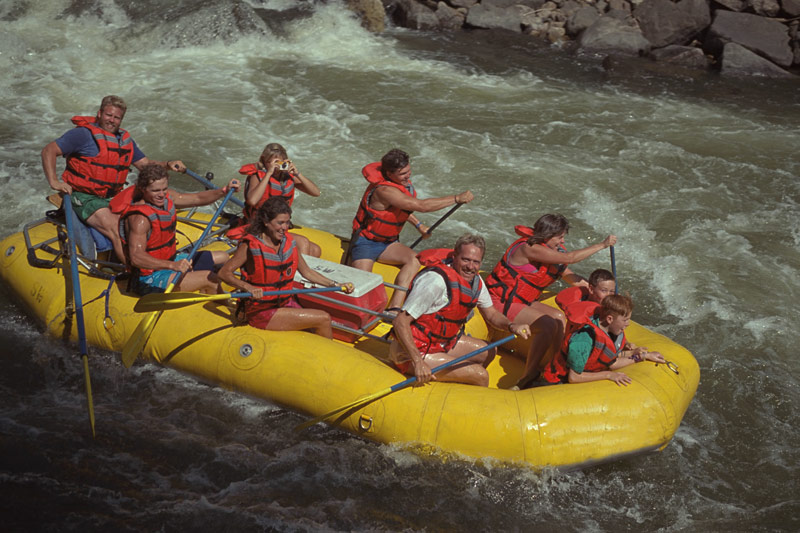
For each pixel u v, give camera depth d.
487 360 6.40
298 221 10.02
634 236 10.06
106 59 15.36
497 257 9.41
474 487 5.64
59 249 7.40
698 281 9.05
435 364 5.79
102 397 6.48
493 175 11.48
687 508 5.68
